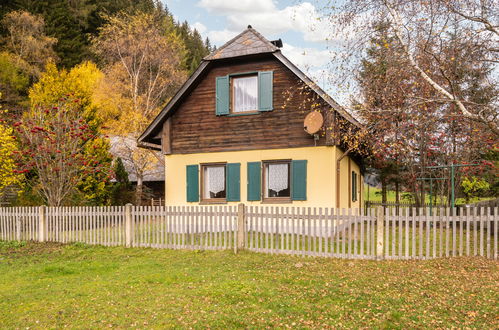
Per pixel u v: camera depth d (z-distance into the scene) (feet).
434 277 25.21
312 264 30.32
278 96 48.55
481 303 20.26
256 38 48.78
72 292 23.86
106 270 30.25
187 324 18.19
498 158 63.10
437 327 17.72
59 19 129.18
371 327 17.79
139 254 36.73
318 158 46.44
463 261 29.04
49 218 43.86
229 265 30.89
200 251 36.65
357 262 30.58
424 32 33.09
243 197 49.80
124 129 85.46
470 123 45.24
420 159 55.52
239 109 51.13
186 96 52.95
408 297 21.50
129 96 100.73
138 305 20.95
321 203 46.06
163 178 92.22
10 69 108.78
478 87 40.65
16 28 117.91
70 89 83.97
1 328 18.26
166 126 53.47
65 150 51.01
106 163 66.39
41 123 50.80
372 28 34.12
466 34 32.27
